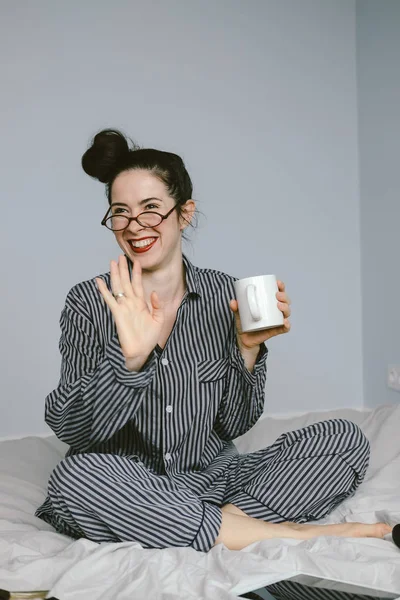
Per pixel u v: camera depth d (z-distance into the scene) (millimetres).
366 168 3211
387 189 3051
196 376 1558
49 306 2912
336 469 1581
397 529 1367
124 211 1522
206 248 3098
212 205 3104
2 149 2859
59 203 2918
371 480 1853
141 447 1569
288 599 1126
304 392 3217
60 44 2920
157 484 1425
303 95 3213
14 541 1398
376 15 3096
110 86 2980
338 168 3258
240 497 1562
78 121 2941
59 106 2918
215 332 1601
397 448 2143
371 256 3191
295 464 1566
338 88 3260
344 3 3262
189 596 1138
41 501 1852
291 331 3199
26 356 2887
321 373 3240
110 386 1396
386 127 3043
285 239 3191
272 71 3176
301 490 1553
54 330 2916
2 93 2859
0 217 2857
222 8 3113
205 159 3094
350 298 3275
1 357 2857
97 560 1251
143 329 1371
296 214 3205
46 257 2906
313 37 3229
